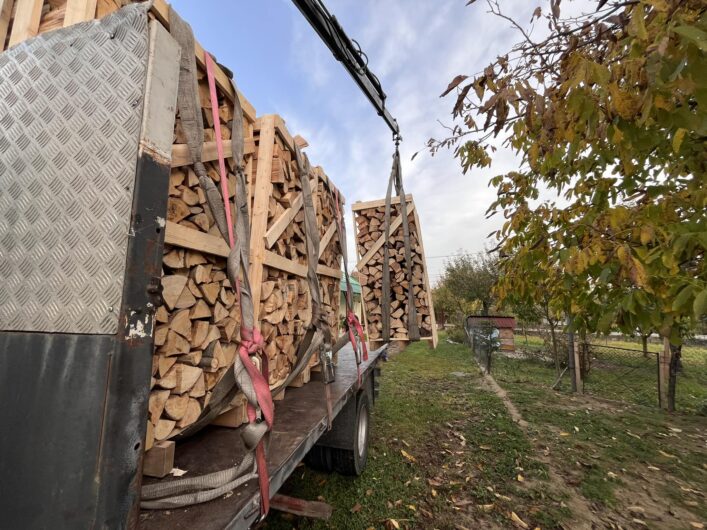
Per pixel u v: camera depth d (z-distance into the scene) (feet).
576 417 16.29
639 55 3.20
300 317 8.14
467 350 40.01
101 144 2.82
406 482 9.84
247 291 3.61
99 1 3.66
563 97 4.09
